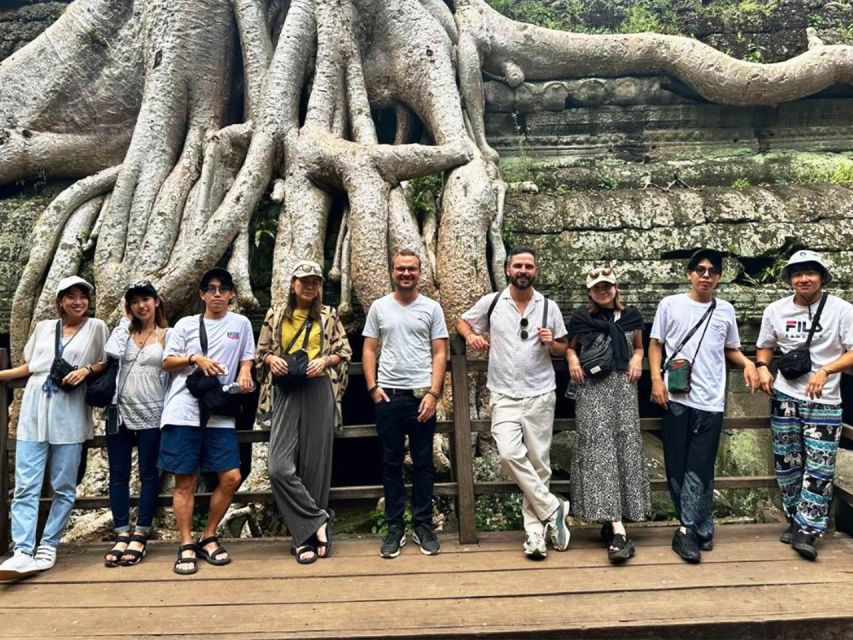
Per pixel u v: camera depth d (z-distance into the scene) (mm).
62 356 3436
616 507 3371
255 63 6598
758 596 3004
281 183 6051
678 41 7457
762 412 5582
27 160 6699
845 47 7129
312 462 3527
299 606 2963
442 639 2717
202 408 3395
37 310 5637
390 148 5785
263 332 3562
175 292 5445
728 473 5504
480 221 5582
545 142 7883
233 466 3461
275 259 5672
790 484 3609
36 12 8375
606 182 7324
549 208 6223
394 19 6789
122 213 6008
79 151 6887
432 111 6516
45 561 3355
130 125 7055
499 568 3338
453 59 7141
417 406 3490
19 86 6812
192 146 6402
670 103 7805
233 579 3264
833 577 3195
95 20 6910
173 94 6484
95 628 2799
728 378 5676
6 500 3695
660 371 3660
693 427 3518
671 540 3686
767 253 5801
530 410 3492
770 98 7305
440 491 3775
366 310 5383
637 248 5879
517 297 3574
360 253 5445
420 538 3582
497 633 2727
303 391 3527
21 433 3395
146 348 3557
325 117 6359
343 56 6641
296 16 6590
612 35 7648
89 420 3590
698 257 3512
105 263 5777
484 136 7430
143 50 6777
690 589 3082
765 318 3668
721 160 7430
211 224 5578
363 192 5609
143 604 3004
